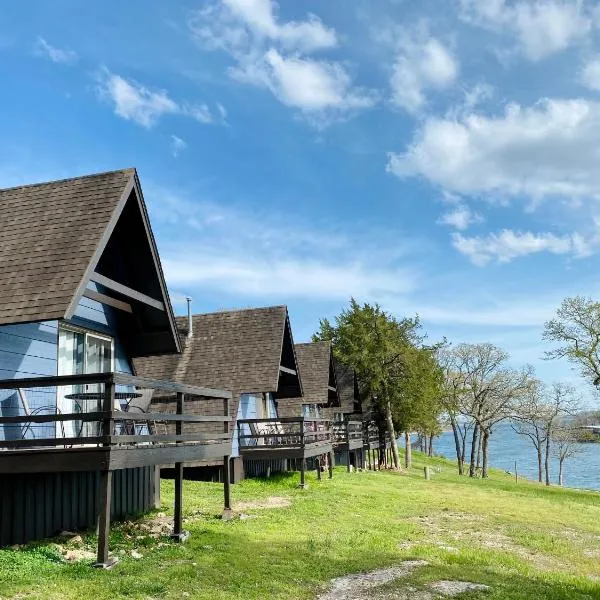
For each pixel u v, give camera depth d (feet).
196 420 39.88
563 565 42.16
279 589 28.50
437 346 144.15
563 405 199.72
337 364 138.82
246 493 63.16
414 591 29.50
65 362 41.63
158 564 30.60
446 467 202.49
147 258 45.11
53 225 37.42
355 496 67.00
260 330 82.99
